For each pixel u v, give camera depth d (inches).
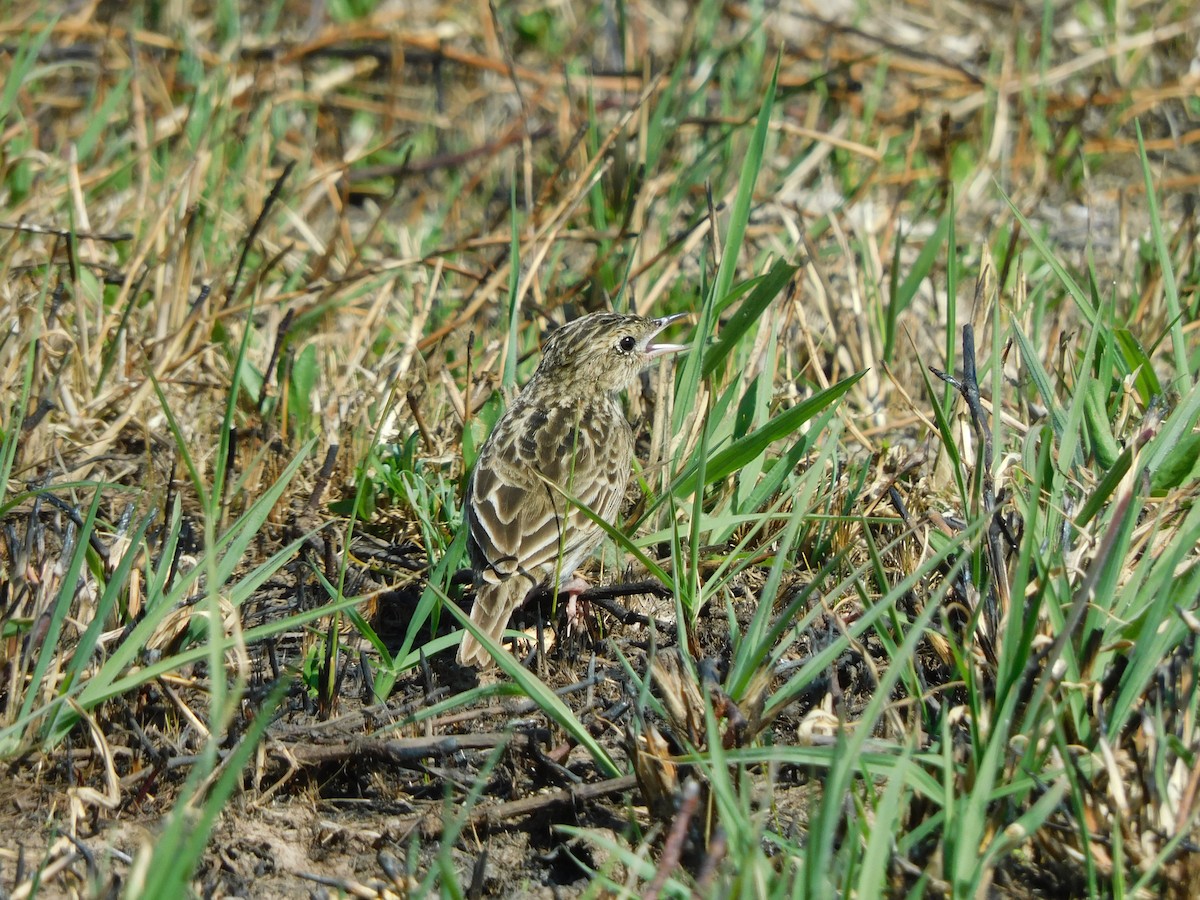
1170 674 301.9
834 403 445.7
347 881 300.2
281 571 427.2
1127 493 293.7
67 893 289.7
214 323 524.1
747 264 609.3
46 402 441.1
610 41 823.1
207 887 299.3
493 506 402.6
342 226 624.1
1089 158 750.5
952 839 269.6
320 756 327.9
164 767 322.0
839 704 287.4
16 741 318.7
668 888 267.7
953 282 429.4
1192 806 273.1
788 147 754.8
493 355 519.5
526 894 301.9
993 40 840.3
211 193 638.5
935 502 422.6
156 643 348.5
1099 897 276.4
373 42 831.7
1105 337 406.3
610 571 422.0
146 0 854.5
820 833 246.7
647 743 304.2
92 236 561.0
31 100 735.7
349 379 509.4
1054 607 303.0
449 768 331.9
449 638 362.6
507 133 730.8
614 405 468.1
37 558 358.9
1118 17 824.3
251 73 784.9
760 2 806.5
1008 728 293.4
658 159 681.0
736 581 406.9
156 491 423.8
